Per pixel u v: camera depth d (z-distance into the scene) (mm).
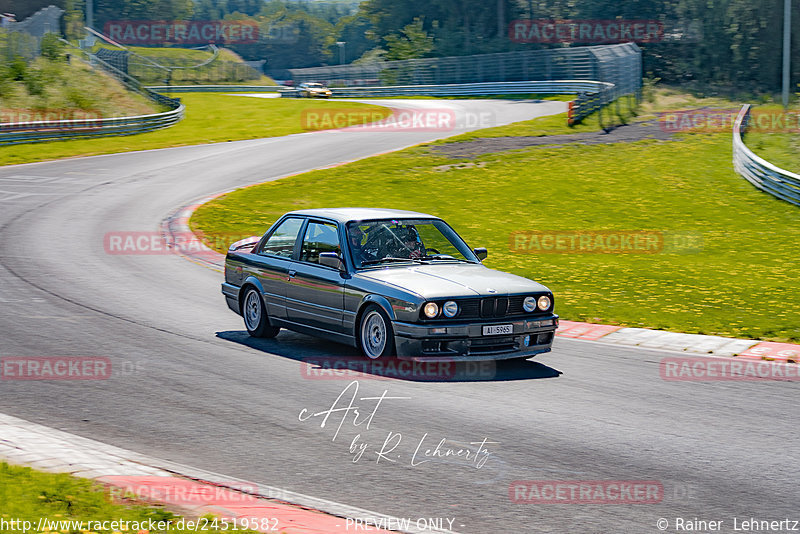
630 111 57000
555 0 102125
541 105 61594
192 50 153625
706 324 13367
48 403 8430
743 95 72812
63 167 35812
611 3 89875
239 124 55875
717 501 6270
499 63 81812
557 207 29203
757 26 82125
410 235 11125
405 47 99938
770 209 29656
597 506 6129
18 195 28000
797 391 9445
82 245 19891
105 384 9156
